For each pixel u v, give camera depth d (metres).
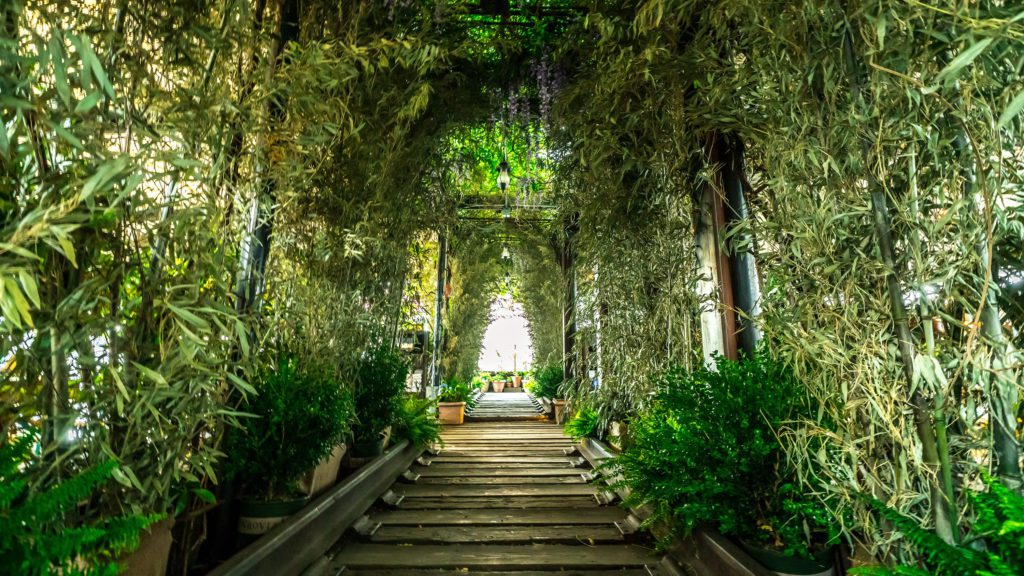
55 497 0.97
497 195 7.98
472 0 3.41
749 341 2.74
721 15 1.90
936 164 1.17
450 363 10.38
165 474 1.40
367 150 2.97
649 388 3.45
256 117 1.68
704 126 2.40
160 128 1.33
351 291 3.42
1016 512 0.94
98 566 1.03
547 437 7.11
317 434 2.47
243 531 2.25
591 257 4.34
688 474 2.15
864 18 1.26
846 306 1.35
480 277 10.80
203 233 1.39
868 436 1.31
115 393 1.23
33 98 0.97
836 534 1.55
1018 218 1.14
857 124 1.31
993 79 1.09
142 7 1.27
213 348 1.46
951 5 1.02
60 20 1.07
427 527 3.12
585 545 2.81
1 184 0.99
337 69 1.95
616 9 2.79
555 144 4.31
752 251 1.95
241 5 1.51
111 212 1.15
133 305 1.21
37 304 0.83
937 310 1.21
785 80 1.52
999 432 1.15
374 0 2.82
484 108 4.36
